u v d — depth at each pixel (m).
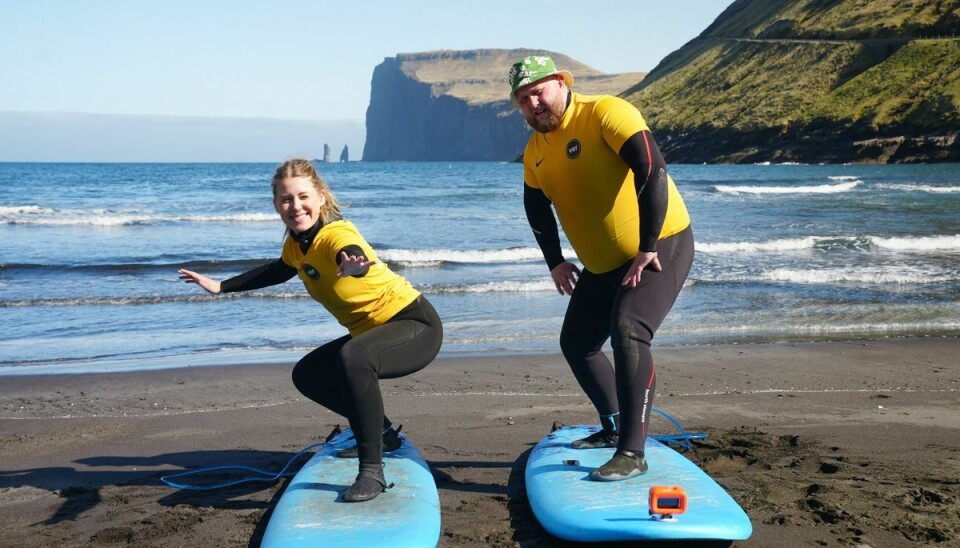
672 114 112.75
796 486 4.08
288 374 7.06
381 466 3.68
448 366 7.26
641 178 3.71
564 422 5.57
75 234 19.17
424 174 68.94
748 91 108.06
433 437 5.18
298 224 3.67
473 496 4.06
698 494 3.55
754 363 7.34
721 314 9.77
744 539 3.28
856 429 5.29
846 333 8.71
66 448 5.06
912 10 104.75
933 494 3.92
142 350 8.20
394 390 6.45
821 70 103.19
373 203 29.28
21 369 7.32
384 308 3.83
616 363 3.87
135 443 5.16
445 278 12.73
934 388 6.47
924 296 10.83
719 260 14.17
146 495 4.16
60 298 10.93
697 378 6.81
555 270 4.45
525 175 4.34
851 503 3.81
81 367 7.40
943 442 4.96
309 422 5.65
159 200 30.78
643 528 3.24
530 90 3.85
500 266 14.12
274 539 3.18
